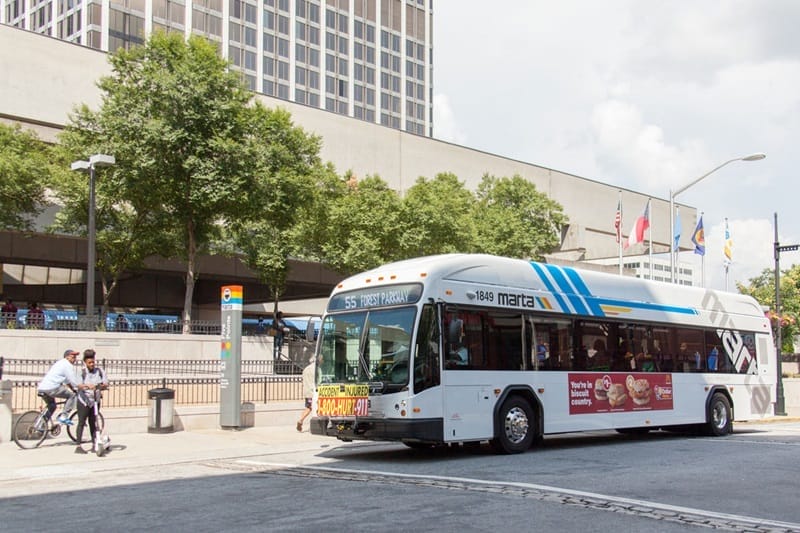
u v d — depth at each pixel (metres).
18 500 9.70
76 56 40.56
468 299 13.77
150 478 11.44
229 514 8.31
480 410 13.63
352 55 96.75
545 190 64.88
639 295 17.42
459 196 40.59
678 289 18.59
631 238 36.34
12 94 38.12
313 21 92.62
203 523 7.85
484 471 11.66
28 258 39.97
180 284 55.19
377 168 53.50
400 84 102.69
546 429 14.80
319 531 7.30
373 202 33.91
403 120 102.56
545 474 11.24
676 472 11.41
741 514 8.13
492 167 61.28
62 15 76.81
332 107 94.06
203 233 28.30
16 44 38.47
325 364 13.91
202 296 55.44
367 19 99.19
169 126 25.11
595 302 16.27
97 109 40.91
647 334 17.34
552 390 15.01
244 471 12.09
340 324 13.94
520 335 14.60
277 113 30.08
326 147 50.81
